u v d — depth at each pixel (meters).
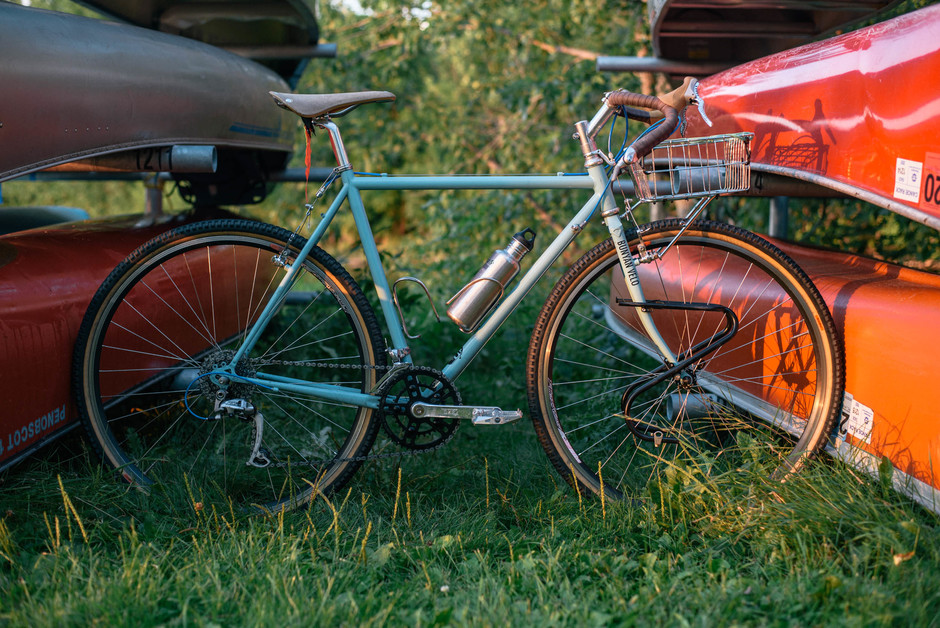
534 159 6.71
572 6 6.30
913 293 2.13
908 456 1.99
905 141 1.99
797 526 1.95
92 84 2.36
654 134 2.12
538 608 1.75
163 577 1.87
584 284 2.32
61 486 1.99
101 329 2.33
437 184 2.30
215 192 4.04
